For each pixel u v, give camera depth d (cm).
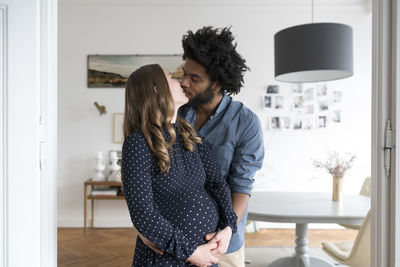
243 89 487
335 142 487
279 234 459
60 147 486
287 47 252
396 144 128
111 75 487
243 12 489
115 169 465
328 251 256
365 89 488
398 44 127
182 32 489
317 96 487
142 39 489
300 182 487
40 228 126
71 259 354
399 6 127
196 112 160
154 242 104
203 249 110
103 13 487
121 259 355
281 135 488
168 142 116
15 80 117
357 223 253
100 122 487
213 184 131
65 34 485
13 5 117
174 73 485
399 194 128
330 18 488
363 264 225
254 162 152
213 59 130
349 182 486
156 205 113
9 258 118
